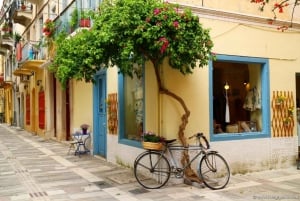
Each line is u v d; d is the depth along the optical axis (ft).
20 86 92.07
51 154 40.04
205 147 25.84
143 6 21.25
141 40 20.99
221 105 28.25
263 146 29.32
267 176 27.35
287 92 30.83
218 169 25.70
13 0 79.92
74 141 41.73
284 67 30.78
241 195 21.97
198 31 22.15
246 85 29.94
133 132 29.94
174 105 25.16
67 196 22.04
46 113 60.59
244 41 28.66
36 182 25.98
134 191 22.95
